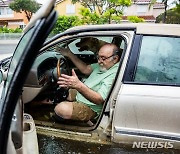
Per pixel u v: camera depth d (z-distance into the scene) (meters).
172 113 2.04
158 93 2.06
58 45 2.81
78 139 2.36
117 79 2.19
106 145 2.26
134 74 2.14
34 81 2.59
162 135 2.08
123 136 2.15
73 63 3.05
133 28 2.24
